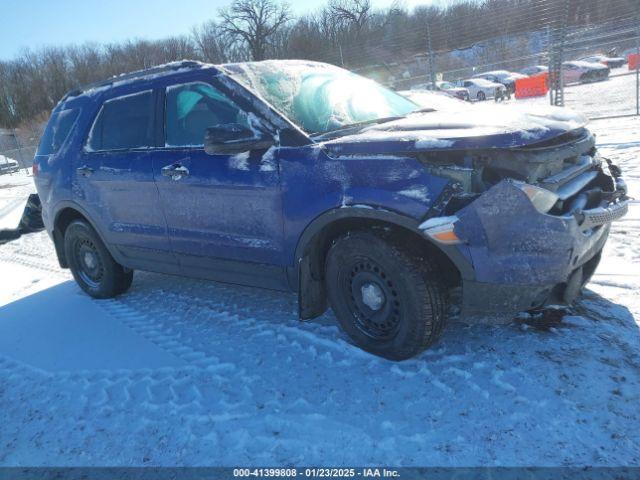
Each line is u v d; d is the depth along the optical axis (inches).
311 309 121.3
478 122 105.2
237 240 128.5
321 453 88.6
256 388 109.9
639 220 184.9
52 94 2134.6
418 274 101.8
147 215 148.7
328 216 109.2
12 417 112.2
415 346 106.0
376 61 684.1
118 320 156.0
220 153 113.3
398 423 93.6
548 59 535.2
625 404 91.3
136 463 92.2
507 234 93.6
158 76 148.0
